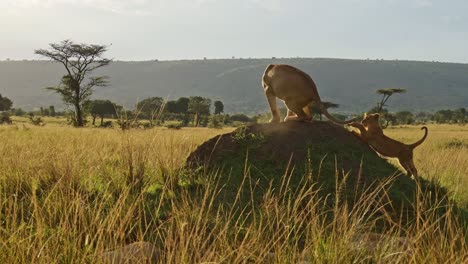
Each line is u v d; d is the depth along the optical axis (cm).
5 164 901
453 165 1228
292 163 866
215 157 899
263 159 879
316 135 909
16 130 2512
